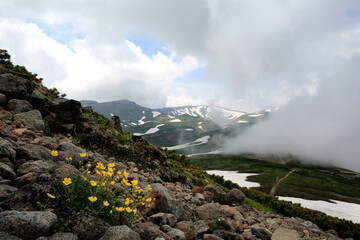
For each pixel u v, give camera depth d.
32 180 4.59
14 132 7.27
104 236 3.41
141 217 5.38
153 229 4.46
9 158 5.25
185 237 5.11
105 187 4.57
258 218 11.12
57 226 3.43
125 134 16.30
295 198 106.25
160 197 6.16
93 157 8.20
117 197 4.74
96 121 15.20
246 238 7.29
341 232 17.27
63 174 4.79
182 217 6.45
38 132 8.78
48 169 5.29
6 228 2.87
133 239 3.43
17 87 10.52
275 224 10.22
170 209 6.38
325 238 10.78
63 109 11.25
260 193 26.95
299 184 145.25
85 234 3.40
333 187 146.75
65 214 3.73
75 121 11.56
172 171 14.26
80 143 10.42
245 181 143.62
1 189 3.96
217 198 11.79
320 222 18.83
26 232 2.94
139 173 10.41
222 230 6.54
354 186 156.88
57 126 10.73
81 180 4.18
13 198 3.69
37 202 3.54
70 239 3.12
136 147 13.68
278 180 153.00
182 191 10.88
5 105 9.77
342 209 91.81
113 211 4.15
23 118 9.01
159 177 12.06
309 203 97.56
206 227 6.52
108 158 10.28
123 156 11.59
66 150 7.13
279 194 112.50
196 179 18.95
